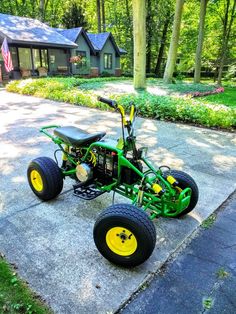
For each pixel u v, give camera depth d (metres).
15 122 6.76
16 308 1.79
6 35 16.23
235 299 1.93
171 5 24.73
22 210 2.97
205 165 4.29
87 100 8.91
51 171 3.03
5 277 2.04
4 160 4.35
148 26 25.50
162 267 2.21
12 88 12.03
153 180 2.64
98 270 2.16
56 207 3.05
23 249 2.36
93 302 1.88
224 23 18.02
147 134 5.93
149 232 2.04
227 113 6.75
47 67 20.45
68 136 2.91
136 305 1.87
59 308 1.82
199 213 2.99
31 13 26.23
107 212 2.16
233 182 3.73
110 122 6.80
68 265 2.20
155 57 29.31
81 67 22.00
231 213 3.01
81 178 2.83
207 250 2.42
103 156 2.70
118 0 27.33
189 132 6.16
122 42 28.52
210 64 22.11
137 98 8.09
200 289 2.01
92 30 30.92
